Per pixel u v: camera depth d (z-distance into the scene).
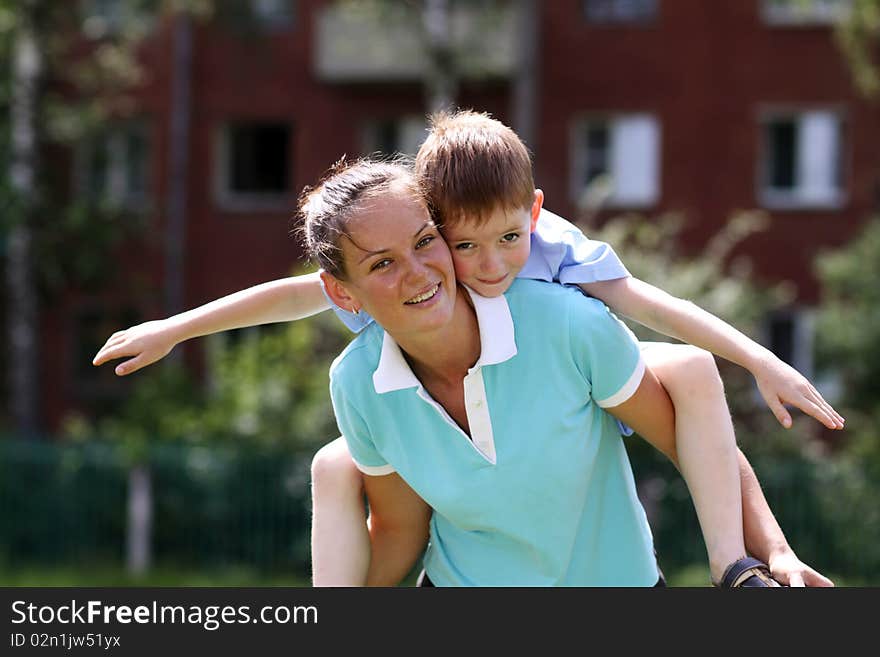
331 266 9.77
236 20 68.44
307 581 44.34
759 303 47.16
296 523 46.19
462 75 68.38
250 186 75.12
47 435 75.50
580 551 10.77
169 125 74.12
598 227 70.75
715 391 10.66
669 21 70.12
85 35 68.50
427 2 67.44
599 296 10.78
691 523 42.44
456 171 9.80
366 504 13.48
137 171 74.81
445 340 10.05
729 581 10.27
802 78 68.94
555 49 71.00
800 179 69.31
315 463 11.60
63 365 75.50
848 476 42.69
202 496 46.81
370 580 11.71
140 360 10.61
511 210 9.87
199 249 74.69
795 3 59.81
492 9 67.00
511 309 10.16
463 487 10.34
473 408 10.10
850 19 56.06
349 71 70.94
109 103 72.38
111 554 47.59
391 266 9.57
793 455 45.75
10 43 61.72
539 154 71.06
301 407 47.91
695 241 69.75
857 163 68.25
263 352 49.94
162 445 47.16
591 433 10.44
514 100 71.19
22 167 63.03
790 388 9.82
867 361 52.38
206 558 46.69
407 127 73.38
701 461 10.57
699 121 69.88
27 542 48.28
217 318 10.88
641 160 70.62
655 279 44.44
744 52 69.44
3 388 69.31
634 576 11.00
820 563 42.59
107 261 65.94
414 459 10.51
